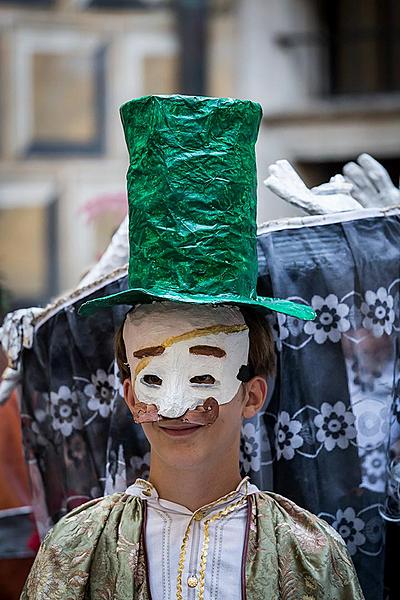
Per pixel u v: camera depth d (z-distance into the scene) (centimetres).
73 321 317
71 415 324
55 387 323
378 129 945
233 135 265
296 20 965
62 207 1033
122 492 295
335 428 312
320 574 267
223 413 266
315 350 310
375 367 312
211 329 263
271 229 312
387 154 949
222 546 267
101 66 1024
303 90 969
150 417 263
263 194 872
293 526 271
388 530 323
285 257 311
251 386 277
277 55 968
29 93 1026
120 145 1033
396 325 314
